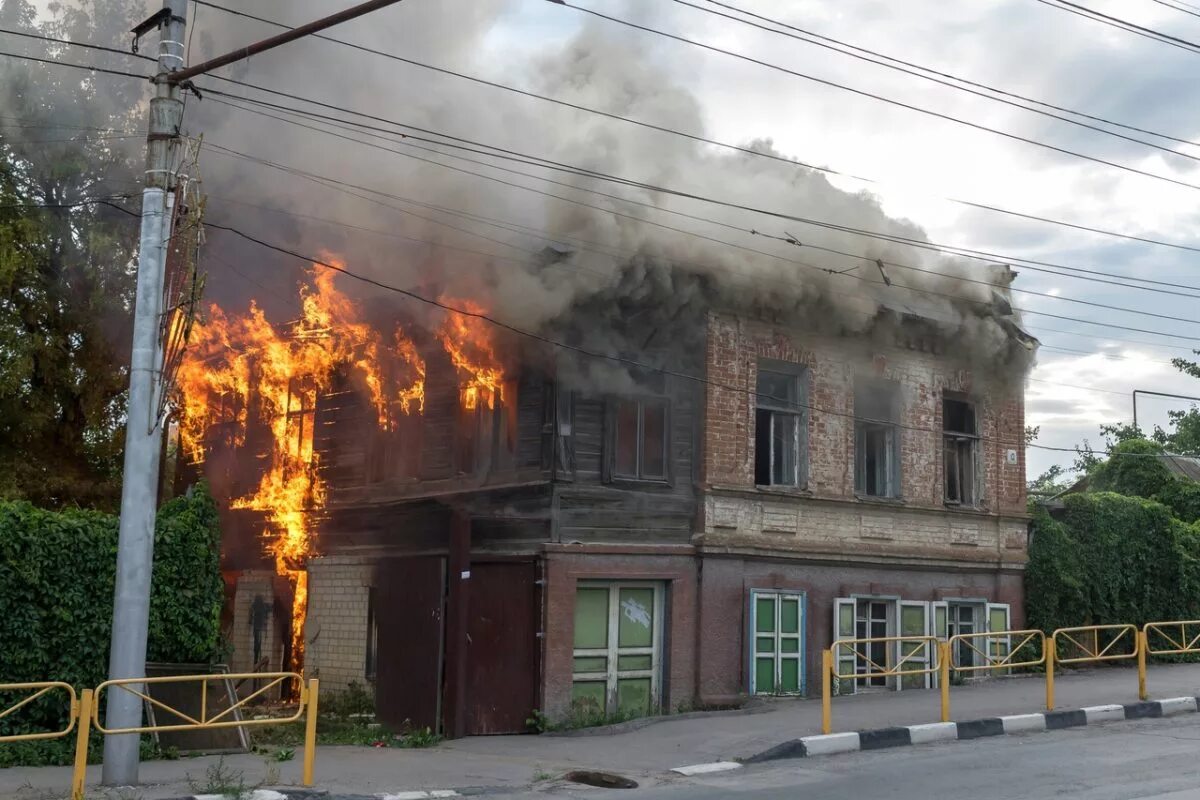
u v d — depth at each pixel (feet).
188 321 34.32
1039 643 67.56
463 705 47.73
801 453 58.44
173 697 42.50
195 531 44.60
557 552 48.98
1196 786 32.58
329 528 62.18
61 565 40.11
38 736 29.53
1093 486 90.12
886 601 61.31
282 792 32.19
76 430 63.36
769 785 34.53
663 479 53.21
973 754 39.93
